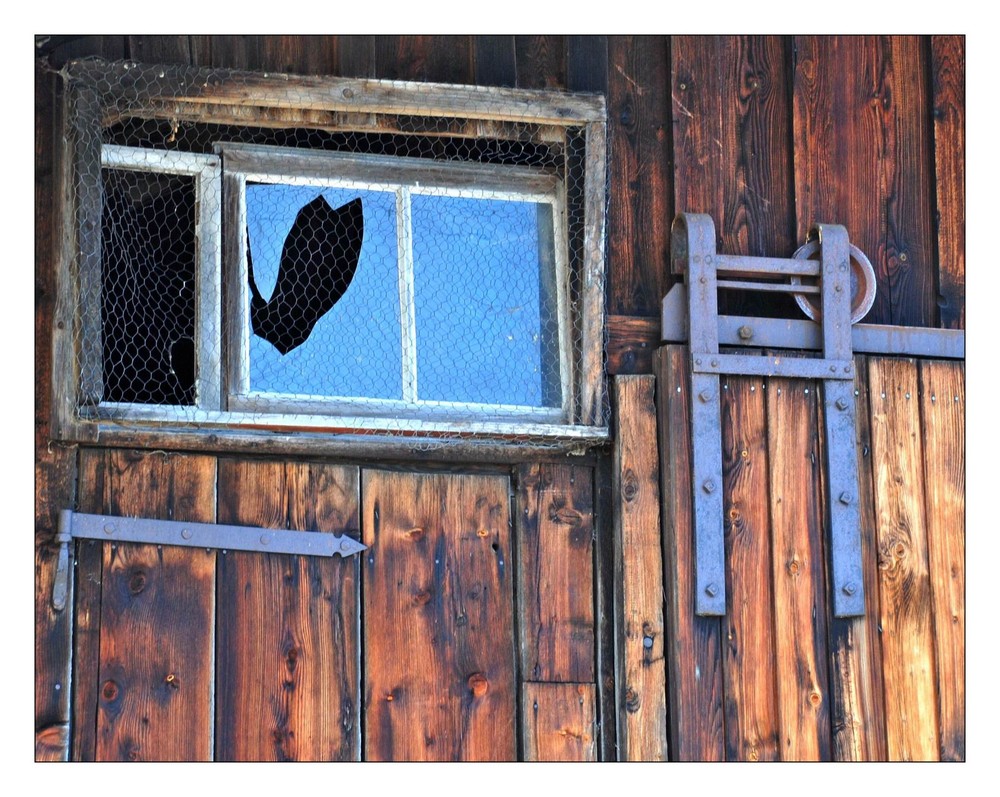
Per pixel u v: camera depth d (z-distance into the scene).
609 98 4.43
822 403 4.32
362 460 4.07
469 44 4.35
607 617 4.17
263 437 3.98
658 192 4.44
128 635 3.82
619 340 4.31
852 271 4.47
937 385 4.45
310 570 3.98
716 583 4.12
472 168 4.39
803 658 4.18
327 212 4.51
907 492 4.36
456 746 3.99
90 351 3.87
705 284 4.27
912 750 4.22
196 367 4.08
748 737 4.10
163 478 3.91
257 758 3.85
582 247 4.34
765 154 4.51
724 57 4.52
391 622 4.01
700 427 4.19
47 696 3.75
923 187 4.63
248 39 4.20
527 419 4.25
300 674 3.92
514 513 4.16
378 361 4.27
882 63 4.65
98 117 3.95
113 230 4.26
